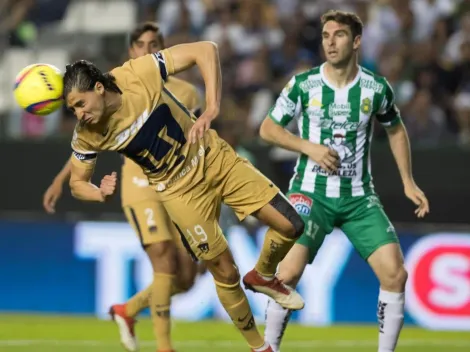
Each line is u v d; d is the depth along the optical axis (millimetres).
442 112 40031
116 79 17891
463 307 32625
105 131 17953
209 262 18953
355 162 21047
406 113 39406
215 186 18672
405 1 44500
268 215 18516
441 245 32938
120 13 47875
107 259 33594
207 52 18266
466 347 27375
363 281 33000
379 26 43875
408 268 32938
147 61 18172
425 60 41844
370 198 21062
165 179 18547
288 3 45062
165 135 18188
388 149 35719
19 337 27812
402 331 31266
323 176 21031
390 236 20641
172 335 28703
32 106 17438
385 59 42344
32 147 36594
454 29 43875
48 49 46094
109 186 18094
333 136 21031
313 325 32375
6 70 43906
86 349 25672
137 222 22703
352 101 20875
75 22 47625
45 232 34000
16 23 45031
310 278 33000
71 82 17078
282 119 21203
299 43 43062
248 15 44500
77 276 33719
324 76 20969
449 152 35719
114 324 31125
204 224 18688
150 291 23641
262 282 19203
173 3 45719
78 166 18641
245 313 19312
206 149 18547
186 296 33125
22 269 34000
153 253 22406
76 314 33594
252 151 36062
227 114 39625
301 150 20656
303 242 20906
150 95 17984
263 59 42531
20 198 36625
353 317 32938
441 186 35719
